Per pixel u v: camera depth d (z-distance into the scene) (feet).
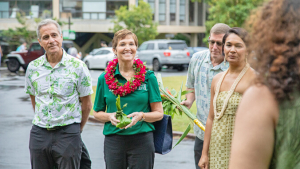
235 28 9.70
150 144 11.35
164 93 13.93
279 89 3.87
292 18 3.97
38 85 11.92
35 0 113.50
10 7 112.98
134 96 11.19
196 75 13.00
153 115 11.20
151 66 75.87
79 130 12.19
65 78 11.89
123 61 11.31
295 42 3.92
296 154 3.98
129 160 11.32
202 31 128.67
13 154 20.11
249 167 3.99
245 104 4.09
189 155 20.07
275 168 4.09
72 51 67.21
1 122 28.27
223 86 9.75
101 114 11.44
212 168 9.59
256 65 4.16
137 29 101.24
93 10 115.03
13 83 54.75
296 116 3.92
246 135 4.00
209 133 10.37
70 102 11.96
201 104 12.94
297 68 3.89
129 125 10.54
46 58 12.06
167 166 18.24
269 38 4.04
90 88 12.32
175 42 74.95
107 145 11.45
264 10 4.22
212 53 12.39
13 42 100.27
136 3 115.14
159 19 121.08
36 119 11.96
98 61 77.71
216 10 83.35
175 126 25.45
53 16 114.01
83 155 13.21
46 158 12.04
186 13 125.18
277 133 3.98
